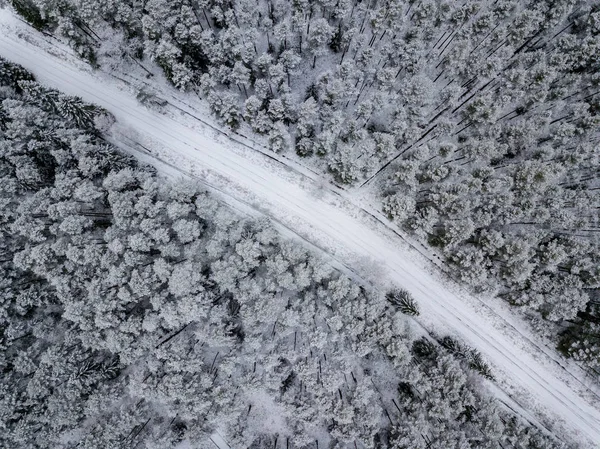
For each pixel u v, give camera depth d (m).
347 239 54.06
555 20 53.50
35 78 56.91
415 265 54.03
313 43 53.44
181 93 56.28
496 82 56.25
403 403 50.06
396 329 48.38
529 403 52.66
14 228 46.97
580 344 50.59
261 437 52.34
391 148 50.88
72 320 47.50
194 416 48.19
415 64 53.31
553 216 51.66
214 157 55.25
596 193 52.16
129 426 49.00
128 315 48.53
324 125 52.47
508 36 54.94
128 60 56.72
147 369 50.44
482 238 51.22
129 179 49.22
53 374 47.69
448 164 51.69
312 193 54.34
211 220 50.88
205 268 50.62
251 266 48.72
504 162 54.84
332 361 49.88
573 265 50.47
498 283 53.28
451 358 48.38
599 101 52.66
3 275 48.41
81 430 50.50
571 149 53.62
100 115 53.75
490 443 47.56
